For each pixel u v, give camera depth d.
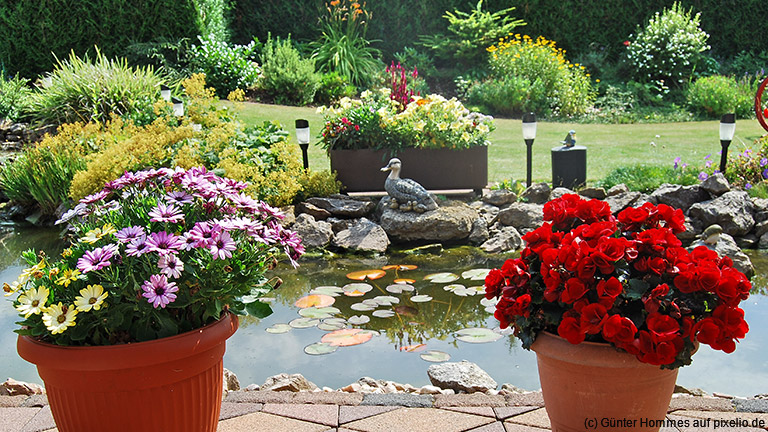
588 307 1.84
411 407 2.54
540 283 2.04
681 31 13.23
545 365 2.03
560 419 2.05
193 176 2.17
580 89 12.41
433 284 4.75
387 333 3.84
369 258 5.55
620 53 14.19
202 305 2.02
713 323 1.82
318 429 2.39
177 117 7.61
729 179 6.86
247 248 2.11
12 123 9.50
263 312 2.23
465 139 6.72
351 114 6.91
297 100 11.71
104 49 11.76
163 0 11.80
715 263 1.98
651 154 8.60
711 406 2.49
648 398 1.94
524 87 11.84
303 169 6.73
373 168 6.86
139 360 1.83
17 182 7.30
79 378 1.85
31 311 1.81
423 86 12.31
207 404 2.05
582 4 14.12
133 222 2.12
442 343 3.68
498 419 2.44
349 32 13.36
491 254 5.56
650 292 1.89
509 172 7.76
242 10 13.74
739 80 13.22
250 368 3.40
